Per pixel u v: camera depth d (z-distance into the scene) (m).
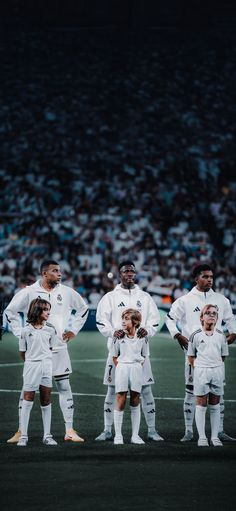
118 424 26.69
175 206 91.88
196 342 26.91
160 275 76.62
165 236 87.62
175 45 143.38
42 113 122.38
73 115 122.25
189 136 117.75
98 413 32.47
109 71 135.75
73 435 27.08
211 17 148.38
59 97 127.06
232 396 37.41
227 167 107.06
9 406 33.88
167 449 25.50
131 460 23.66
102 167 106.62
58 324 27.52
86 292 74.00
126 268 28.09
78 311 28.11
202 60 139.25
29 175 100.94
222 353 26.97
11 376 43.41
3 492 19.83
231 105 128.12
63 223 86.56
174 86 131.62
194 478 21.27
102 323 27.84
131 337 26.92
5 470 22.20
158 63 138.25
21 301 27.42
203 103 127.56
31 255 77.38
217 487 20.34
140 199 94.19
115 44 144.12
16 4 150.75
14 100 125.88
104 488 20.22
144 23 147.50
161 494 19.66
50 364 26.52
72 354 53.16
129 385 26.95
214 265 78.38
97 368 46.47
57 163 107.69
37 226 86.56
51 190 95.62
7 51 140.88
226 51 141.88
